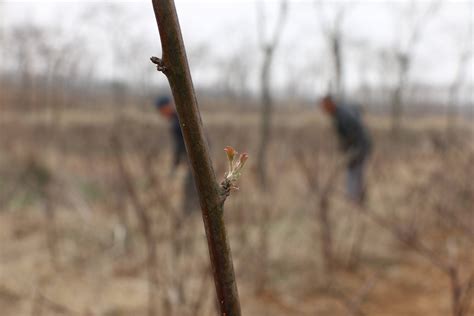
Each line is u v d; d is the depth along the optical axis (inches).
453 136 225.5
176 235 119.6
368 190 206.7
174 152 184.4
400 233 125.8
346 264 159.2
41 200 220.5
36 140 362.9
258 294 139.6
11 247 166.4
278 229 172.2
